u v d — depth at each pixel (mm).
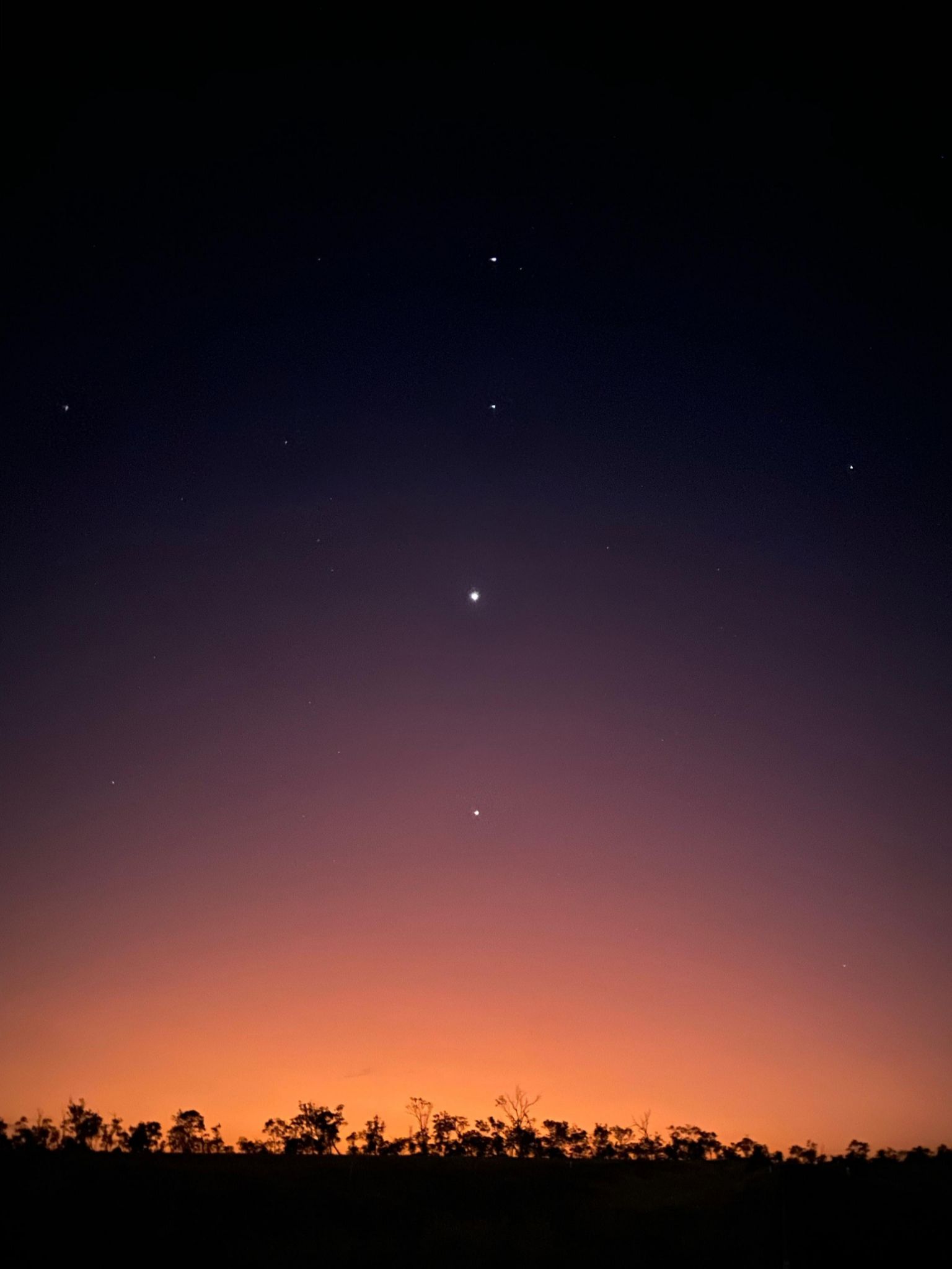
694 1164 56000
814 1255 22969
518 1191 39375
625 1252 26188
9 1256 23609
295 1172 40281
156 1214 28953
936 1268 20359
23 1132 40906
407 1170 43125
